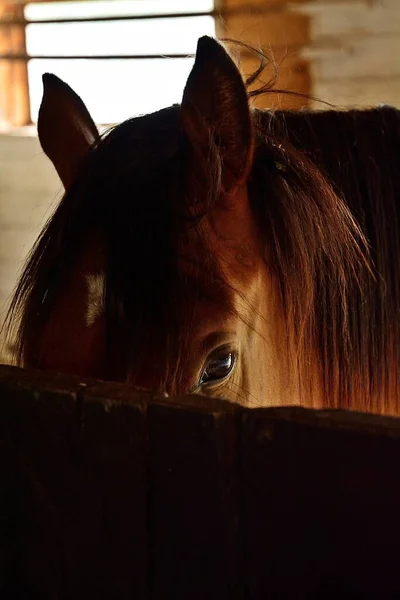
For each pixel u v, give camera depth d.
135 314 0.92
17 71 4.65
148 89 4.43
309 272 1.16
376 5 4.05
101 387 0.61
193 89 0.98
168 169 1.01
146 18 4.21
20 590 0.68
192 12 4.20
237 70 1.00
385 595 0.51
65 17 4.41
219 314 0.99
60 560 0.65
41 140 1.40
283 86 4.10
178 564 0.59
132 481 0.59
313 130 1.33
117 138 1.08
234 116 1.03
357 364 1.26
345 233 1.19
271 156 1.17
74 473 0.62
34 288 1.00
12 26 4.55
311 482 0.52
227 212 1.08
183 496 0.57
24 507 0.65
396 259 1.28
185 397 0.57
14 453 0.64
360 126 1.34
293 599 0.55
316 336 1.23
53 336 0.95
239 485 0.55
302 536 0.53
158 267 0.94
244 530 0.55
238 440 0.54
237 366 1.05
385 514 0.50
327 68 4.18
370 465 0.49
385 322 1.27
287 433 0.52
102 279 0.94
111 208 0.98
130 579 0.62
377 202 1.28
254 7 4.16
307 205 1.16
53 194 4.64
